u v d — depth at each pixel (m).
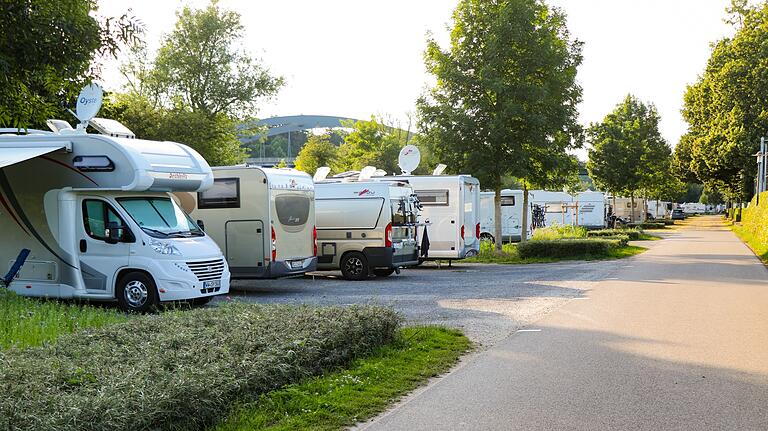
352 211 18.08
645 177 51.84
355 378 7.08
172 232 12.48
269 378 6.36
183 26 43.66
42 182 12.61
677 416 5.94
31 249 12.64
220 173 15.31
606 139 51.03
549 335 9.80
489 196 32.84
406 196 19.03
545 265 22.62
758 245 30.64
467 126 24.62
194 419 5.32
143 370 5.63
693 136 56.75
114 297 12.24
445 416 6.02
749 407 6.20
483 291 15.14
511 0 24.59
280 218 15.23
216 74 43.59
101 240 12.26
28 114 11.91
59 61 10.32
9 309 9.87
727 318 11.12
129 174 12.14
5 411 4.46
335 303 13.34
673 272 19.31
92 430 4.60
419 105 25.88
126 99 41.56
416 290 15.50
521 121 24.95
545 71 25.16
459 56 25.25
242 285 17.06
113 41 10.61
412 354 8.33
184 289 11.98
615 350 8.71
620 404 6.32
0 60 9.54
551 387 6.95
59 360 5.86
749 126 46.94
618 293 14.48
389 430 5.65
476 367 7.86
